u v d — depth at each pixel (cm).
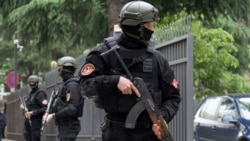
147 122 702
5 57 6388
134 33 706
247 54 3444
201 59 3053
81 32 2530
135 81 682
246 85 3362
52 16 2422
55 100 1369
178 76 1241
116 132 707
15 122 3944
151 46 729
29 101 1972
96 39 2519
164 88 722
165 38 1318
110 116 711
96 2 2389
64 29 2523
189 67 1165
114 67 705
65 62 1320
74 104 1292
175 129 1269
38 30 2495
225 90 3294
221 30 3105
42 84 2617
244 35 3375
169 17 2311
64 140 1317
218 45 3105
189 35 1167
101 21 2459
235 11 2303
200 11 2295
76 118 1327
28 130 2023
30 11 2441
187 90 1172
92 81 694
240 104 1970
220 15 2427
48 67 6134
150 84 708
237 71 3456
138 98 683
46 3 2420
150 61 710
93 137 1842
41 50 2612
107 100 700
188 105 1171
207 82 3266
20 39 2714
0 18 2775
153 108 681
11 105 4216
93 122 1845
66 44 2739
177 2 2220
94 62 707
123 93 681
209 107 2150
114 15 2033
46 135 2395
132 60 705
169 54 1296
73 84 1309
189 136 1173
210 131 2064
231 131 1927
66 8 2431
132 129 702
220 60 3142
